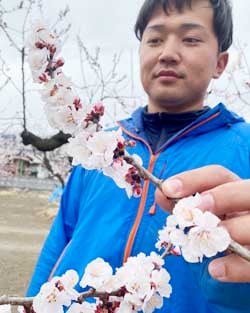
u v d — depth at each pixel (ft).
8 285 8.37
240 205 0.86
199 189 0.91
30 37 1.39
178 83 2.16
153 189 2.11
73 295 1.10
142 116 2.43
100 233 2.16
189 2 2.17
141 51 2.31
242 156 2.11
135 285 1.09
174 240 0.86
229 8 2.41
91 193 2.34
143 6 2.33
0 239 13.43
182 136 2.23
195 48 2.16
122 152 1.09
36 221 18.62
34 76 1.38
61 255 2.36
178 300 1.88
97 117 1.24
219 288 1.01
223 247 0.84
